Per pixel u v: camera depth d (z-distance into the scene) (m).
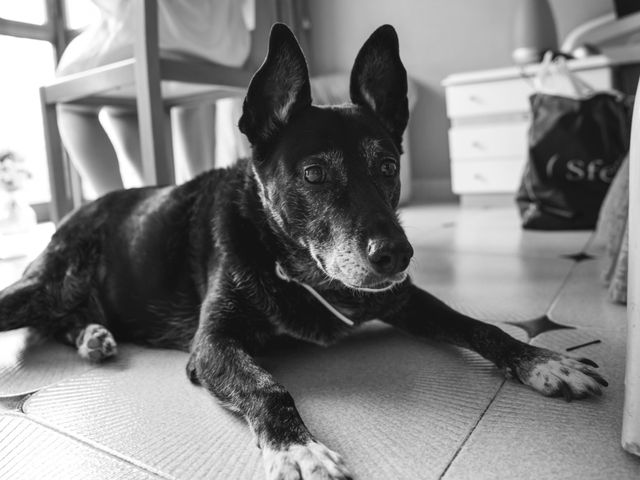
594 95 1.18
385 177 0.49
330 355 0.56
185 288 0.59
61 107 1.09
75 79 0.96
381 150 0.49
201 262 0.58
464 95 1.59
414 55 1.87
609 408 0.40
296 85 0.51
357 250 0.43
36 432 0.42
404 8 1.87
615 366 0.48
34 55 1.74
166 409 0.45
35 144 1.75
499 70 1.52
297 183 0.48
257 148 0.53
